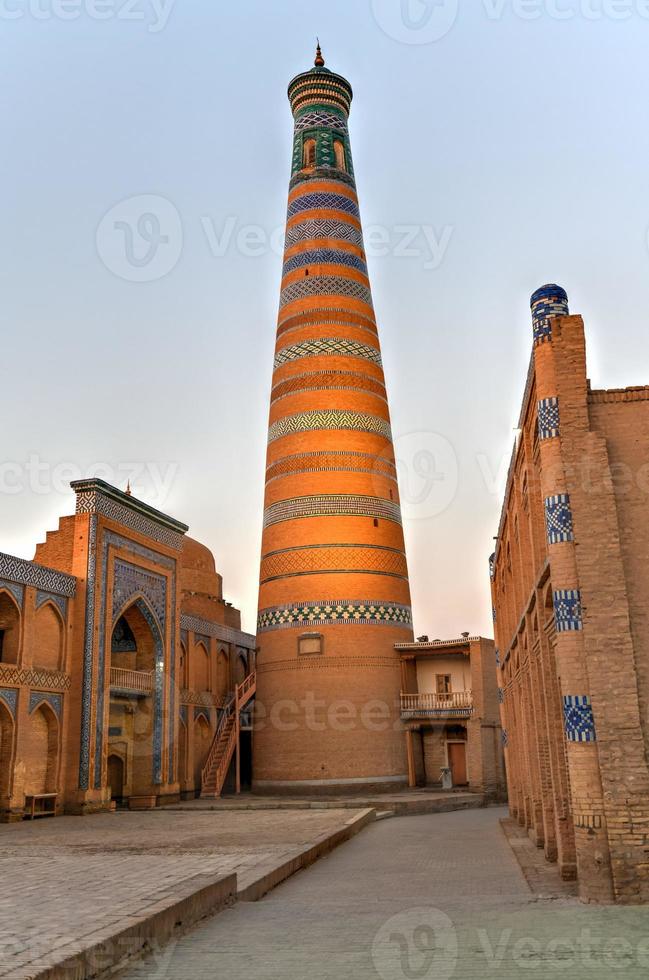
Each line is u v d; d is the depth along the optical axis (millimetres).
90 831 15984
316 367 28531
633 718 8445
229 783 28703
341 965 5797
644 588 8875
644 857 8109
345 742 25984
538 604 10781
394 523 28219
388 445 28859
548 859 11422
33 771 19547
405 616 27875
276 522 27875
